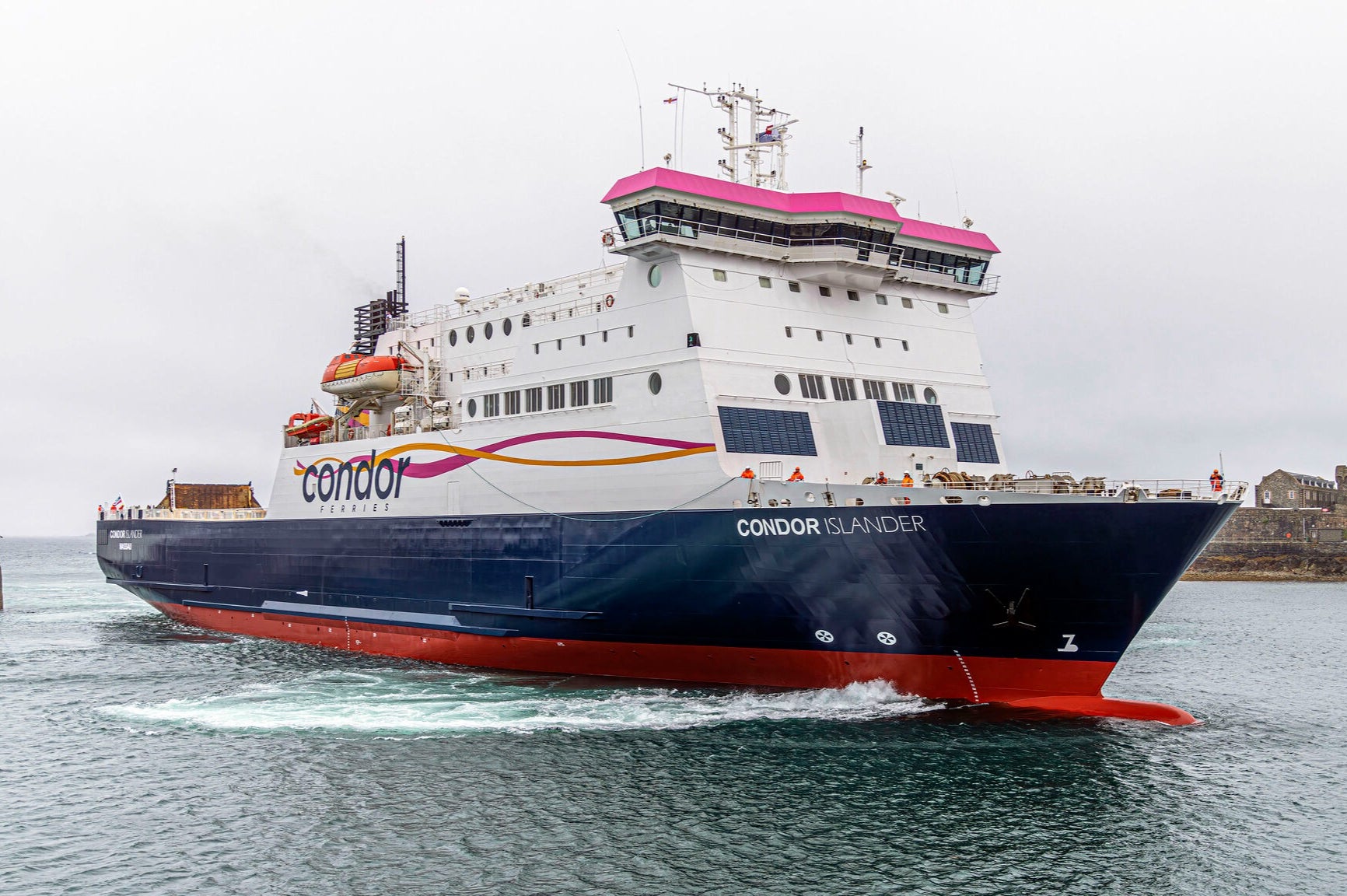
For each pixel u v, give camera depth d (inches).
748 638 1253.7
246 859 826.2
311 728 1199.6
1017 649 1139.3
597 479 1359.5
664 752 1066.7
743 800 934.4
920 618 1152.8
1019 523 1065.5
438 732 1162.6
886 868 799.1
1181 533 1032.2
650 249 1304.1
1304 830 879.1
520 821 893.8
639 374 1327.5
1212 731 1213.7
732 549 1211.9
